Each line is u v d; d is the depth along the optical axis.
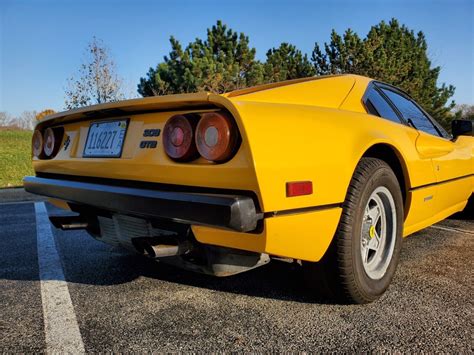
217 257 1.86
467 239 3.69
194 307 2.15
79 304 2.20
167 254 1.81
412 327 1.92
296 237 1.73
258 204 1.59
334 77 2.50
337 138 1.92
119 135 2.09
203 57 14.21
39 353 1.70
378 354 1.68
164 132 1.80
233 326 1.93
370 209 2.22
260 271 2.72
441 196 3.08
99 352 1.70
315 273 2.07
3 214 5.03
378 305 2.17
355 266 2.02
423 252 3.24
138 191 1.86
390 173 2.26
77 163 2.33
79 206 2.49
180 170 1.74
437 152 2.94
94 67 13.95
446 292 2.36
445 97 20.59
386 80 16.09
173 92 14.21
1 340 1.81
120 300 2.25
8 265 2.91
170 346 1.75
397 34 19.28
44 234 3.89
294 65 17.33
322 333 1.86
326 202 1.82
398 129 2.51
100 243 3.54
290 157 1.68
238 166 1.58
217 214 1.54
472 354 1.68
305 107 1.96
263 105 1.74
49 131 2.73
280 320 1.99
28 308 2.15
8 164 12.30
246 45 15.27
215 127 1.62
